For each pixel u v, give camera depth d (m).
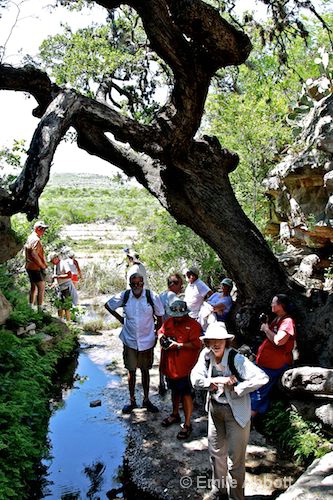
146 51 8.38
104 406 7.01
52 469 5.40
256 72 12.69
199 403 6.92
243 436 4.36
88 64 7.92
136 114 8.40
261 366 6.16
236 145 12.66
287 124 13.05
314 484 4.25
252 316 7.22
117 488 5.04
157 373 8.32
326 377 5.62
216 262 12.20
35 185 4.82
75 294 11.81
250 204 13.19
